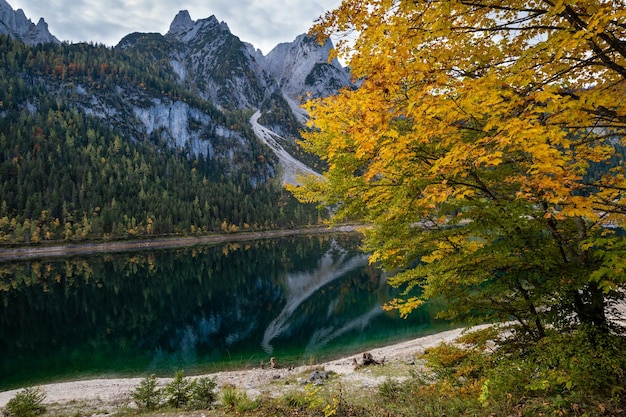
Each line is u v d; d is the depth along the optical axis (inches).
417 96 149.9
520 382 229.5
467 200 233.3
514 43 176.7
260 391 510.3
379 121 161.3
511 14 168.2
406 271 310.2
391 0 154.9
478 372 293.7
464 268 253.4
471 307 278.2
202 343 1045.8
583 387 199.5
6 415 462.0
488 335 283.0
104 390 649.0
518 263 235.0
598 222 211.3
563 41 134.9
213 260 3304.6
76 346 1038.4
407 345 834.2
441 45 172.9
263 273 2488.9
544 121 162.7
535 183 155.2
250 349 952.9
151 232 5152.6
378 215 300.4
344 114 185.5
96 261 3385.8
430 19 149.7
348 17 165.0
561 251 224.2
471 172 212.8
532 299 231.6
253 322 1289.4
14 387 724.7
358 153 170.7
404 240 290.0
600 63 154.0
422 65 155.6
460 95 152.9
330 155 235.3
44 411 483.8
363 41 167.5
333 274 2249.0
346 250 3668.8
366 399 374.0
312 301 1576.0
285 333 1095.6
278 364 809.5
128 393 613.0
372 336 968.3
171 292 1909.4
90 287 2057.1
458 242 281.4
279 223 6742.1
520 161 207.9
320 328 1114.1
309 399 370.0
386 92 160.9
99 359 916.6
